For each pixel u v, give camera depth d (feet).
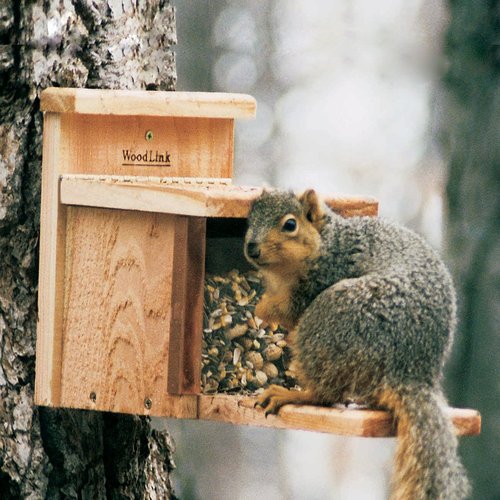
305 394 32.32
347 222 34.88
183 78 89.35
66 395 34.17
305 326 32.65
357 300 31.99
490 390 49.08
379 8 91.97
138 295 33.27
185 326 32.27
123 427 37.70
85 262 33.94
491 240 49.47
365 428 30.37
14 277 35.19
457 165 50.83
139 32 38.83
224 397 32.48
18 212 35.17
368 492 106.52
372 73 94.84
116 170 35.83
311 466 109.70
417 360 31.86
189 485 75.72
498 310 49.14
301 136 98.48
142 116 36.24
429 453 30.86
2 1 35.22
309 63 95.71
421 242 33.76
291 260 33.91
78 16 36.52
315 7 94.89
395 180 97.91
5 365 34.99
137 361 33.19
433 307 32.30
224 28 91.86
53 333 33.99
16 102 35.45
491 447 48.96
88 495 36.47
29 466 35.09
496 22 50.37
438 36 88.84
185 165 37.29
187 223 32.17
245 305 36.24
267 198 34.19
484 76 50.49
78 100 33.96
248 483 98.02
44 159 34.37
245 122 94.07
